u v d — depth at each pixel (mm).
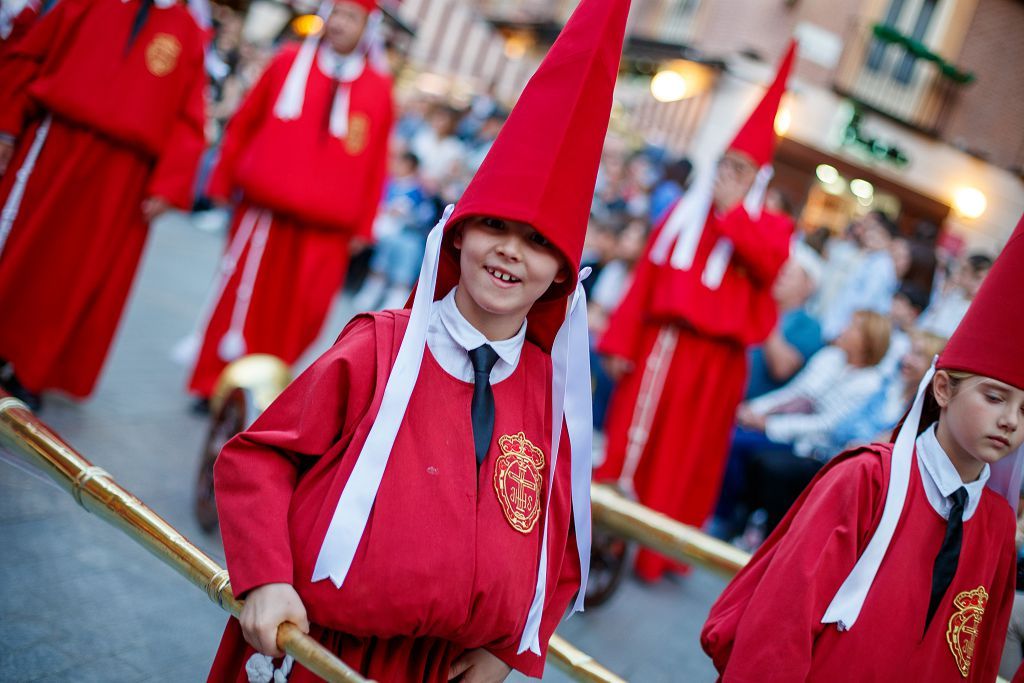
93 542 3121
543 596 1692
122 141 3848
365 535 1497
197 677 2588
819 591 1750
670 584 4422
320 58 4652
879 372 4785
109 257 3945
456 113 11133
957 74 8320
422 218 8719
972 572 1860
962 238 7754
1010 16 7875
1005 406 1774
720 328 4062
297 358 4848
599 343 4262
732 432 4516
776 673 1704
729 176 4031
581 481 1811
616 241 6391
